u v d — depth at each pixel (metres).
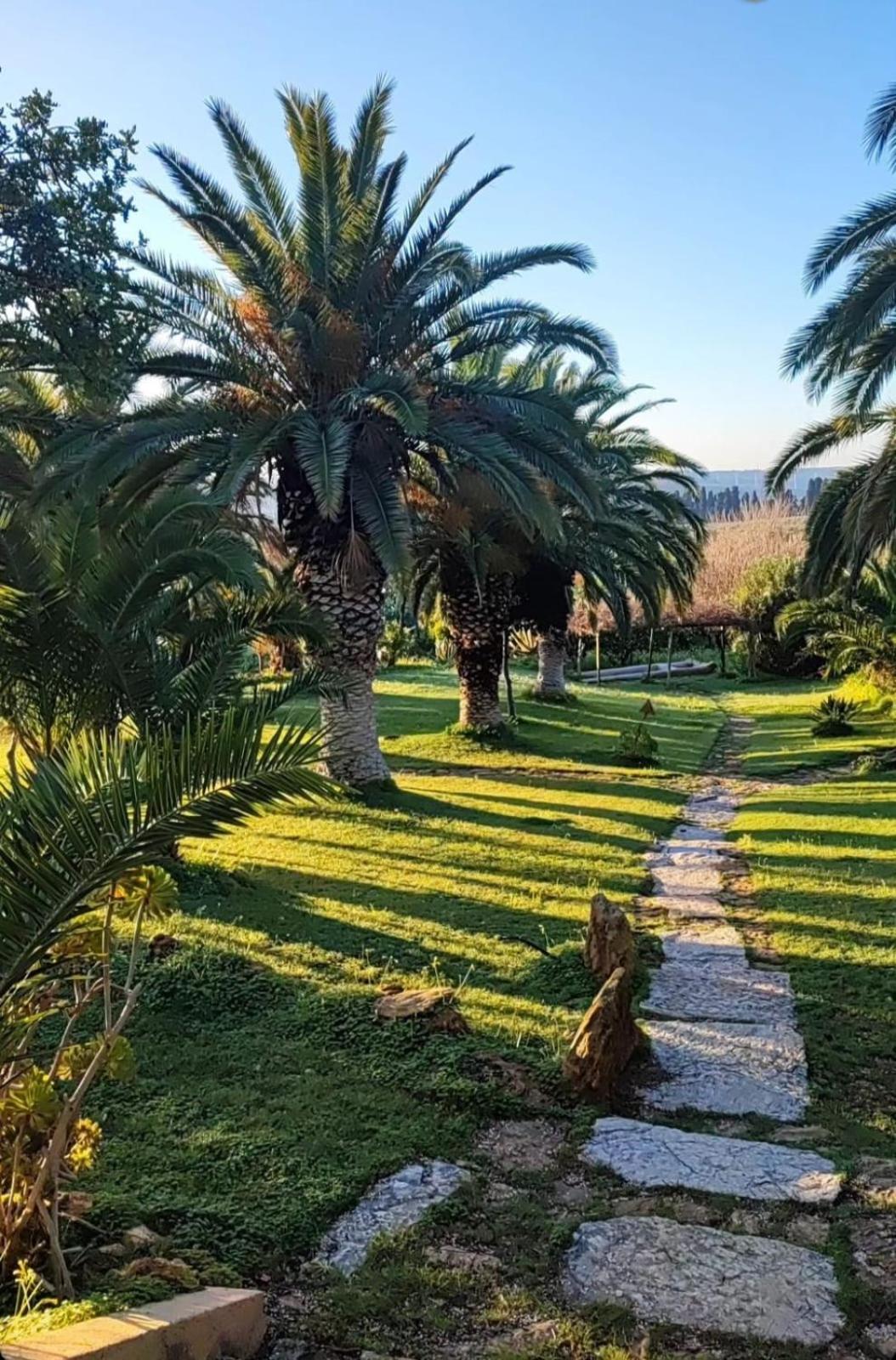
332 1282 3.18
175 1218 3.41
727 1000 6.04
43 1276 2.86
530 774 16.52
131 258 10.48
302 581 12.77
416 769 16.91
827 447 16.47
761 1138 4.38
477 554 16.53
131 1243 3.17
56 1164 2.88
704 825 12.44
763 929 7.57
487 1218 3.62
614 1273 3.27
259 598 8.76
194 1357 2.58
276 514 13.38
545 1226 3.56
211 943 6.66
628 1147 4.22
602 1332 2.96
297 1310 3.04
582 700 27.55
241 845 10.27
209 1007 5.57
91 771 2.51
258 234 11.54
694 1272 3.29
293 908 7.80
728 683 39.19
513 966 6.50
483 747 18.97
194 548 7.67
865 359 11.34
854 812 12.71
